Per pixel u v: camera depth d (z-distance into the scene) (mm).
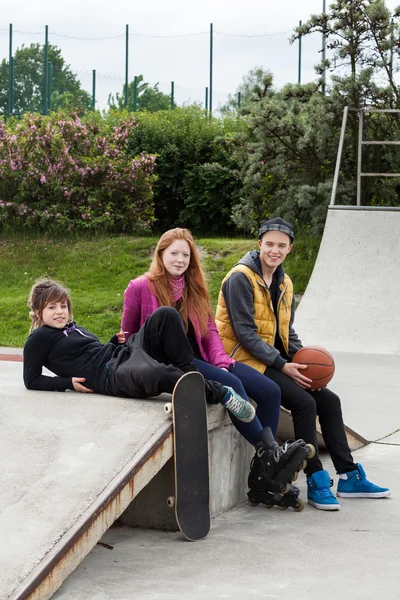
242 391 4609
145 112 21922
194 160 19609
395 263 12281
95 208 16984
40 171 16938
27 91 39438
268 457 4441
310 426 4820
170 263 4852
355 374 9375
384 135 15703
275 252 5020
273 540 4117
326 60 15758
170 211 19891
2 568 3068
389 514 4633
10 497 3523
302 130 15609
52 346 4801
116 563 3750
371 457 5992
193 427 4156
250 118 15805
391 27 15203
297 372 4875
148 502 4352
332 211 13016
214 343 4895
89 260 15391
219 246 15688
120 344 4848
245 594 3346
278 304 5133
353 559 3820
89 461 3791
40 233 16891
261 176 15875
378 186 15898
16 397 4621
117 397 4598
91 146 17484
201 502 4172
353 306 11859
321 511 4699
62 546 3211
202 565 3721
